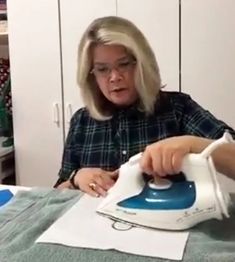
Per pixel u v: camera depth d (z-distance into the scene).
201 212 0.78
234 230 0.80
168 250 0.71
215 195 0.78
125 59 1.27
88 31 1.29
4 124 2.58
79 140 1.45
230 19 2.05
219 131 1.28
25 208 0.94
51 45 2.30
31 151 2.46
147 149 0.83
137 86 1.32
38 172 2.47
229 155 0.87
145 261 0.69
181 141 0.82
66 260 0.70
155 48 2.16
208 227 0.81
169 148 0.80
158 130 1.38
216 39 2.08
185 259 0.69
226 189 0.85
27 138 2.46
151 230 0.80
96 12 2.20
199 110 1.38
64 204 0.95
